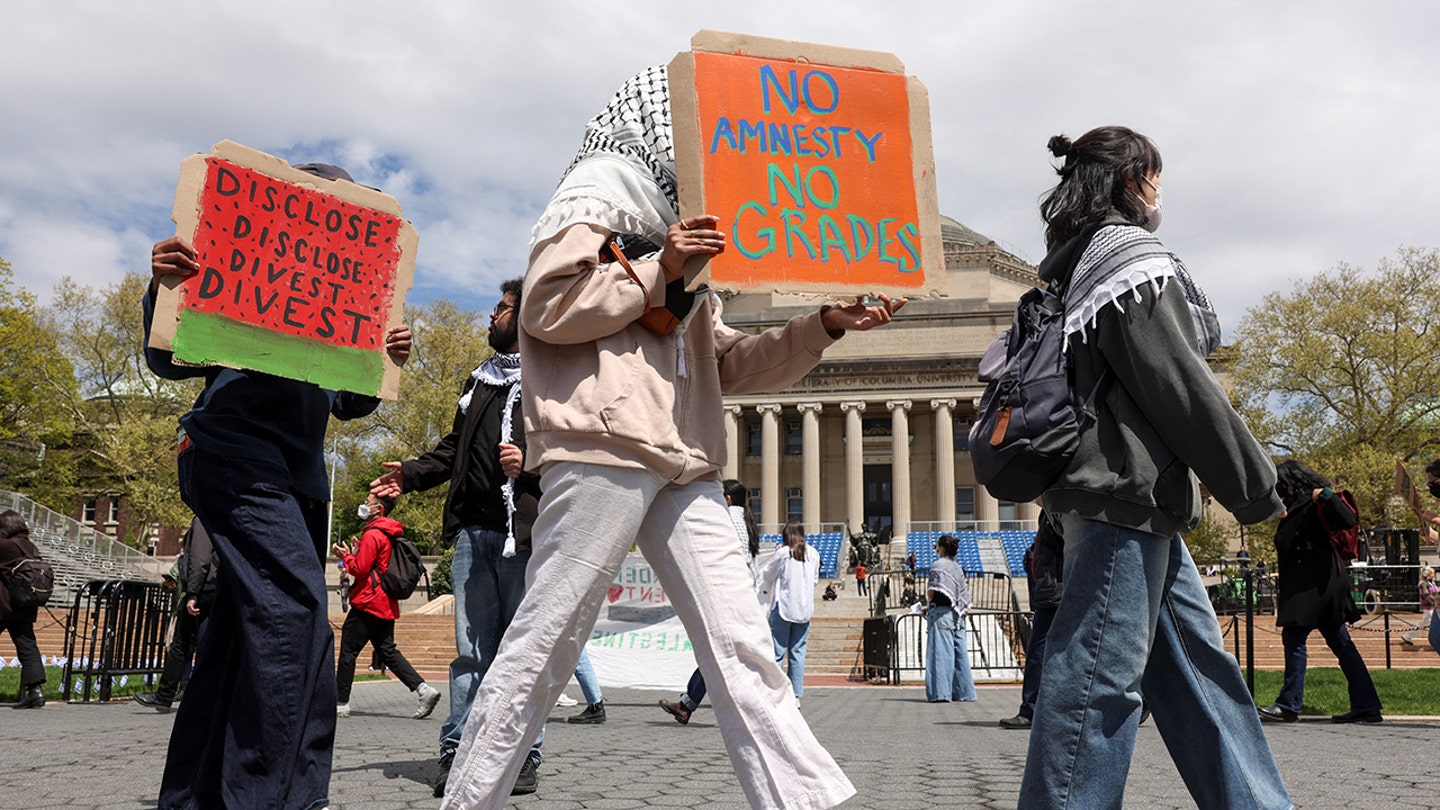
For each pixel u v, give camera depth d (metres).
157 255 3.40
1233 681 2.96
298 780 3.41
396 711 10.43
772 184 3.07
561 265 2.62
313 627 3.46
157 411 57.78
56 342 57.47
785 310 62.47
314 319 3.71
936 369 68.69
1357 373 43.75
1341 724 8.55
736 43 3.12
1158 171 3.14
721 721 2.70
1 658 19.25
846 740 7.47
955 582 12.96
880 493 74.69
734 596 2.75
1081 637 2.81
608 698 12.61
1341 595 8.66
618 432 2.62
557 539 2.67
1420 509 10.00
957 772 5.48
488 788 2.60
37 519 49.31
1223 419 2.70
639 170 2.88
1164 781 5.10
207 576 9.52
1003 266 75.50
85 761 5.61
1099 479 2.79
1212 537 45.22
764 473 69.31
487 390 5.06
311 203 3.75
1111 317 2.80
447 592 35.12
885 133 3.22
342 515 63.03
